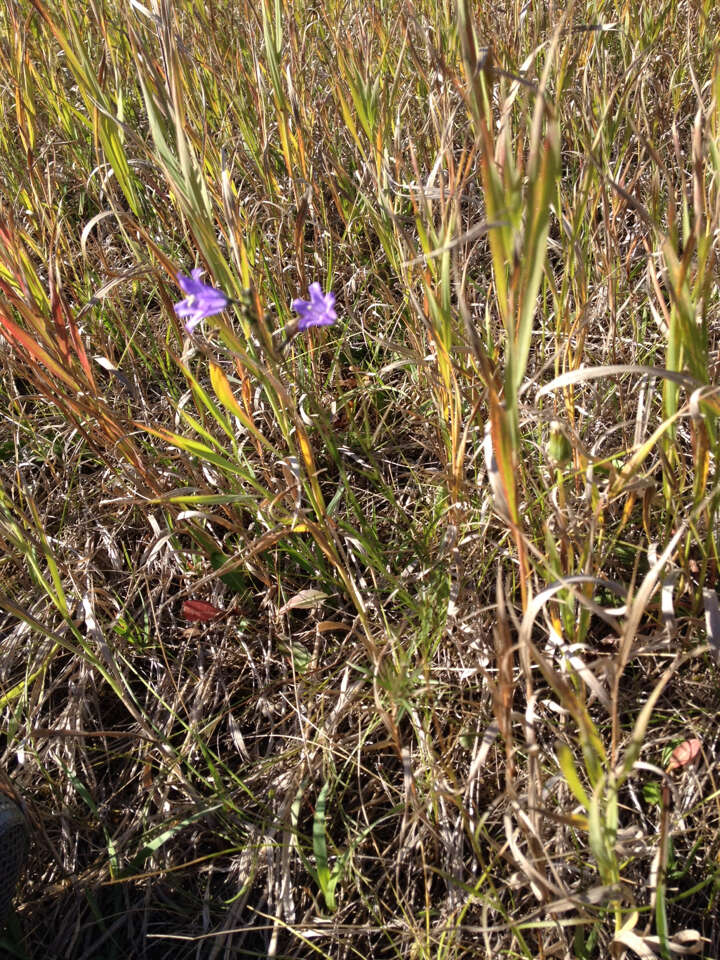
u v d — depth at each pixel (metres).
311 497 0.42
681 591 0.41
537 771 0.34
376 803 0.41
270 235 0.61
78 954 0.39
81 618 0.48
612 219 0.48
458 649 0.42
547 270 0.42
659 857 0.28
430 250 0.39
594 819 0.26
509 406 0.26
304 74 0.65
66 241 0.58
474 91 0.27
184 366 0.43
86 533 0.53
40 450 0.55
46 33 0.71
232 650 0.47
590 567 0.34
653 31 0.64
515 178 0.25
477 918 0.36
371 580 0.48
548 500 0.42
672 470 0.40
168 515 0.48
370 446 0.53
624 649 0.28
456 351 0.40
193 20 0.68
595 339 0.54
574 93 0.47
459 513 0.45
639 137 0.36
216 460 0.41
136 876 0.38
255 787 0.42
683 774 0.38
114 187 0.69
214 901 0.40
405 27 0.46
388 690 0.37
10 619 0.50
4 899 0.37
